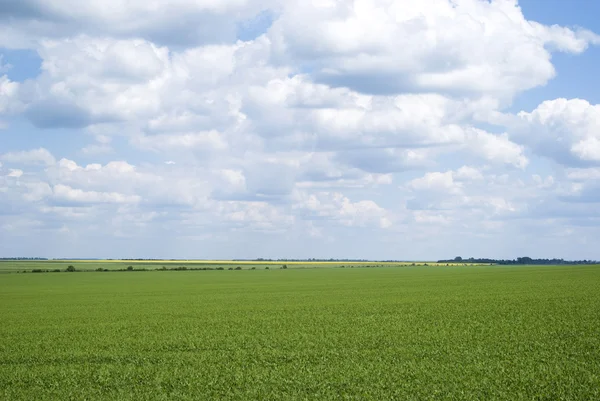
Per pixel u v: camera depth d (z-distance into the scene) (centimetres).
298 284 8256
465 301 4428
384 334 2762
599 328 2744
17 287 8344
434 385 1750
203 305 4819
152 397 1698
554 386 1697
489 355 2177
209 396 1700
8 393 1778
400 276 10756
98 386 1848
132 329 3231
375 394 1673
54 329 3309
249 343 2614
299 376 1908
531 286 6078
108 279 10981
